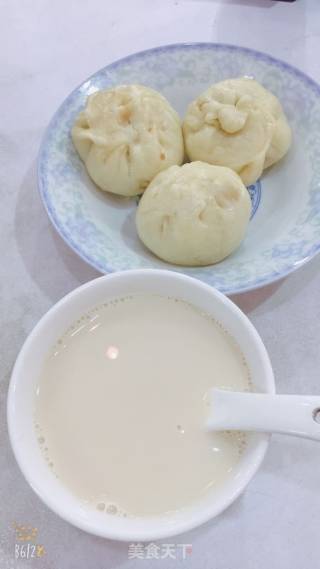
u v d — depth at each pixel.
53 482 0.23
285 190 0.36
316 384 0.30
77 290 0.26
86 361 0.26
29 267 0.34
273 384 0.24
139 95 0.36
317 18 0.44
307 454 0.28
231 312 0.25
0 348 0.32
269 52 0.42
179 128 0.37
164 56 0.38
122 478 0.24
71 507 0.23
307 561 0.26
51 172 0.35
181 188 0.32
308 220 0.33
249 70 0.38
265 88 0.38
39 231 0.36
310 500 0.27
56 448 0.25
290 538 0.26
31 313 0.33
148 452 0.25
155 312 0.27
